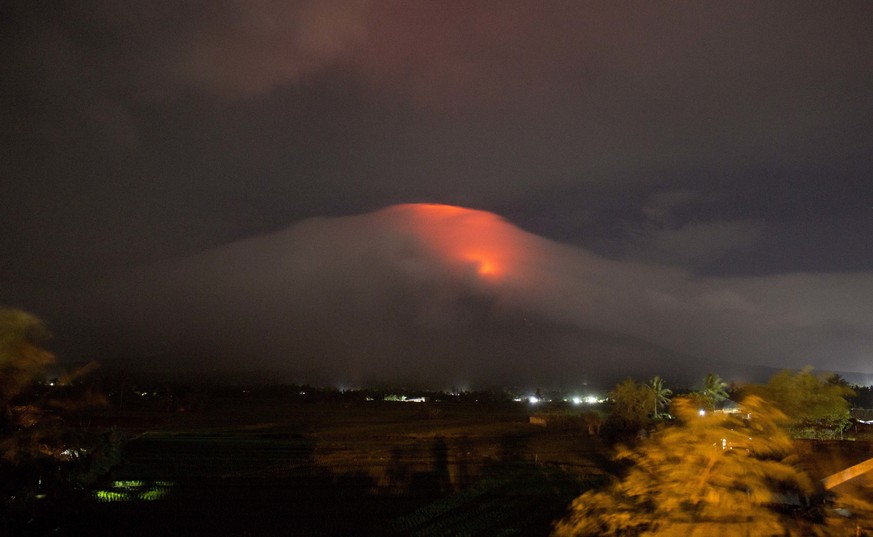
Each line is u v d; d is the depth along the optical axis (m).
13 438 16.83
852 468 12.99
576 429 60.09
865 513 11.02
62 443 19.94
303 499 26.36
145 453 39.75
